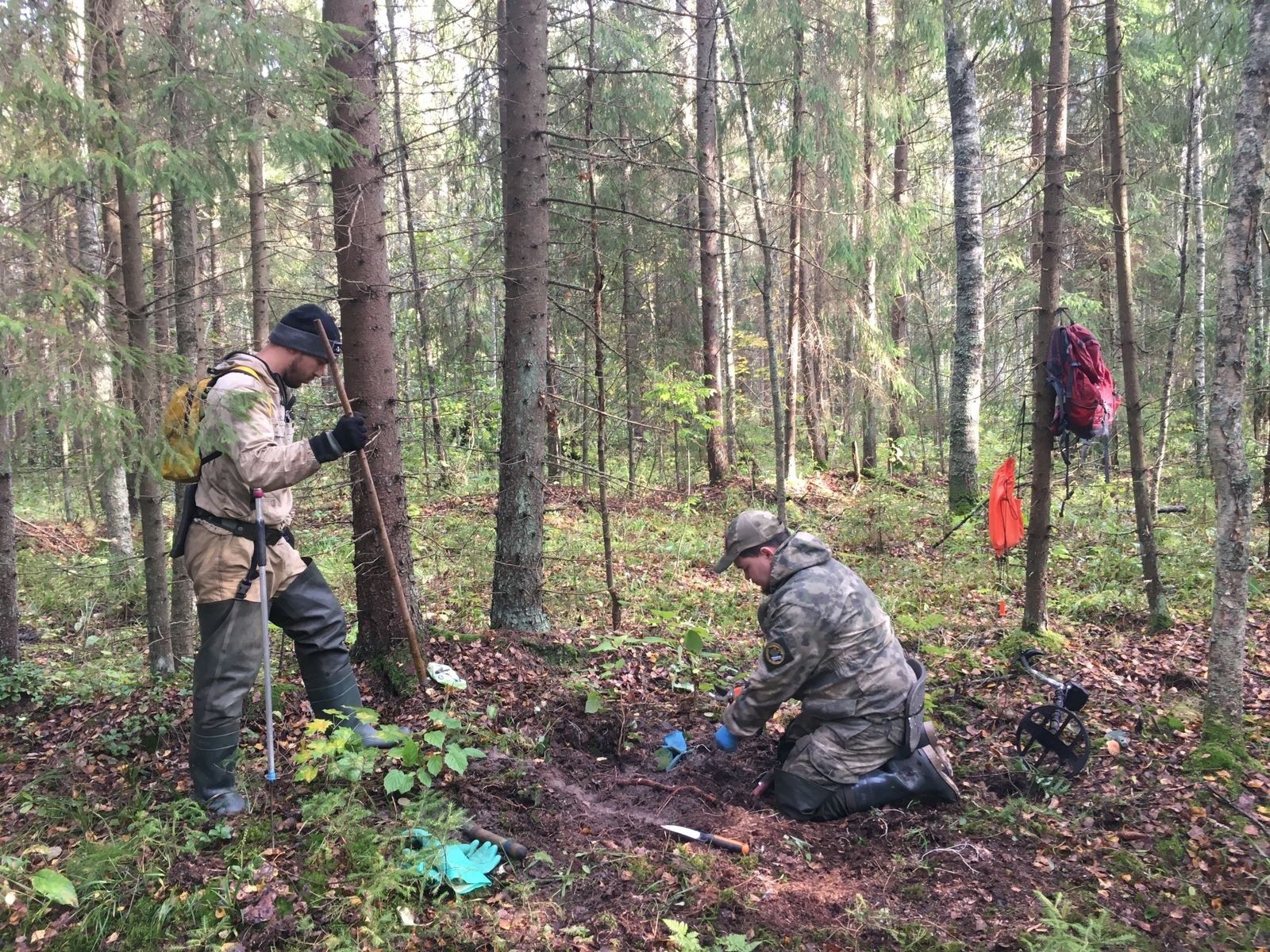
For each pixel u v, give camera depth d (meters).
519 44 4.90
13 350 2.55
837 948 2.61
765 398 17.33
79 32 3.20
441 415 10.58
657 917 2.67
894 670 3.51
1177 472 11.50
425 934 2.53
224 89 3.34
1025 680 4.93
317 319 3.15
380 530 3.87
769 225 12.85
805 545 3.58
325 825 2.92
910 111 11.25
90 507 7.41
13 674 4.37
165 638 5.00
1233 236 3.75
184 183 3.38
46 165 2.73
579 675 4.77
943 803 3.55
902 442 15.77
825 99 9.16
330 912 2.56
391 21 10.09
